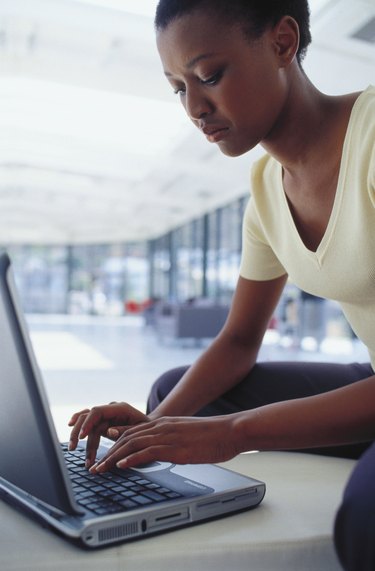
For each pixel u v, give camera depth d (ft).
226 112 2.57
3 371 1.95
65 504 1.93
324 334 29.76
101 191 43.75
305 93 2.78
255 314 3.72
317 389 3.63
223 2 2.39
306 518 2.29
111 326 53.06
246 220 3.69
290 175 3.05
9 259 1.81
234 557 1.99
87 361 24.12
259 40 2.51
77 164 35.32
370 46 17.07
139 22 16.14
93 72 20.26
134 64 20.01
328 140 2.84
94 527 1.91
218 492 2.27
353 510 1.64
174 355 27.30
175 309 33.68
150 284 69.46
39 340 35.63
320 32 16.25
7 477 2.33
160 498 2.16
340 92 20.61
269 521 2.25
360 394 2.24
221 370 3.62
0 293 1.82
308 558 2.05
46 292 77.66
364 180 2.63
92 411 2.69
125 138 28.78
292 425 2.25
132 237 71.97
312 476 3.05
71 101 23.75
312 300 29.86
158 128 26.86
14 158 34.19
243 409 3.73
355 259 2.79
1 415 2.11
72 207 54.70
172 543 1.99
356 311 3.16
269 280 3.71
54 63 19.90
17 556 1.91
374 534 1.57
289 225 3.15
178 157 32.04
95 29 16.57
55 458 1.87
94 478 2.43
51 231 75.77
